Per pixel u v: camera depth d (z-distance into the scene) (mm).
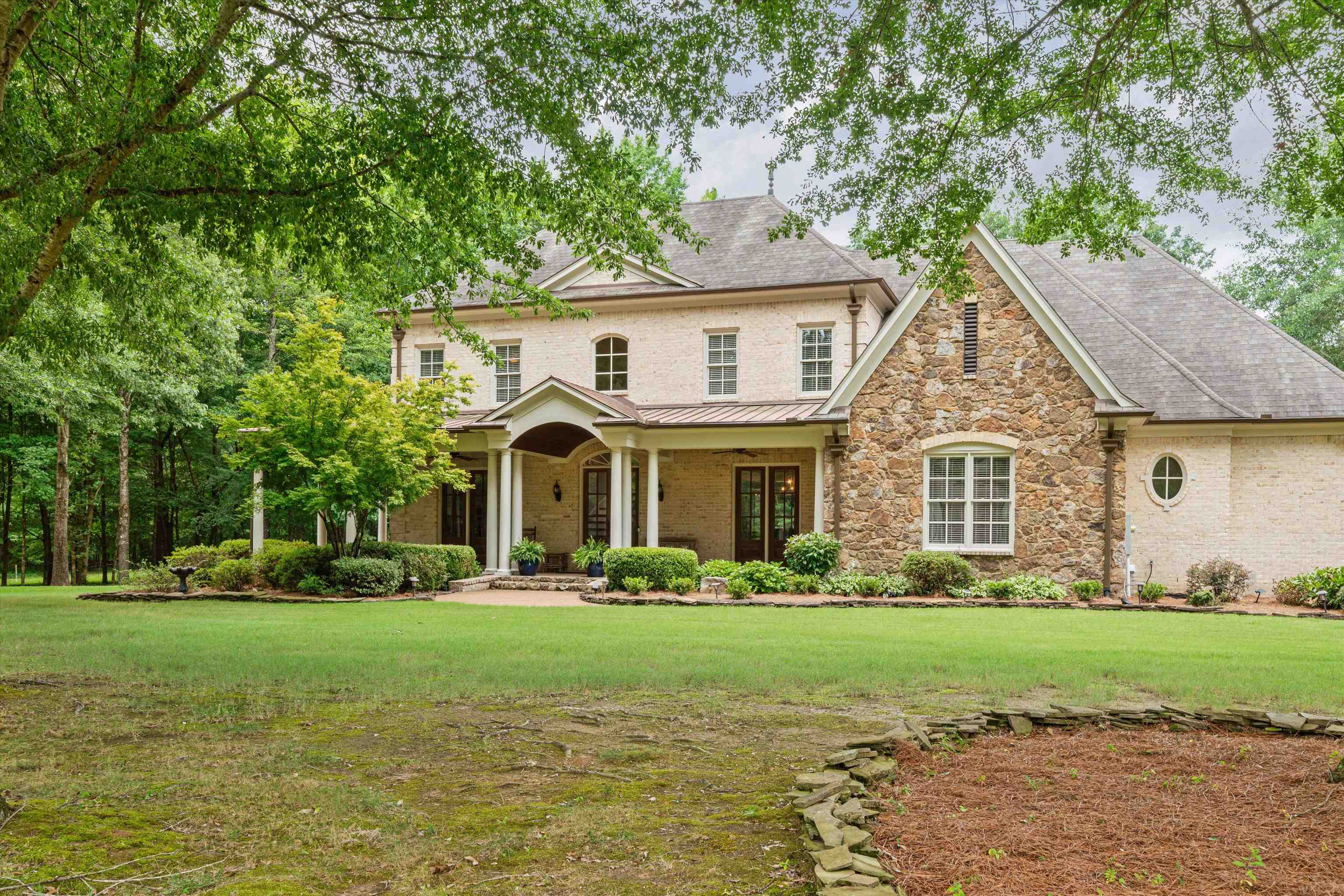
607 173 10070
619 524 20375
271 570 19328
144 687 7996
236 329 25031
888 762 5156
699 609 15883
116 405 22094
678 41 8289
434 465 20312
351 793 4844
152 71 8273
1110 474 17234
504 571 21203
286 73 9883
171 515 34938
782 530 22469
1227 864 3658
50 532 34594
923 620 13859
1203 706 7004
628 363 23703
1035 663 9055
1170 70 8422
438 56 8703
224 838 4199
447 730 6402
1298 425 18234
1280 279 35750
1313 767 5133
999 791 4723
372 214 10297
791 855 3998
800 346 22531
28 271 8688
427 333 25375
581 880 3727
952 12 7797
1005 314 17984
